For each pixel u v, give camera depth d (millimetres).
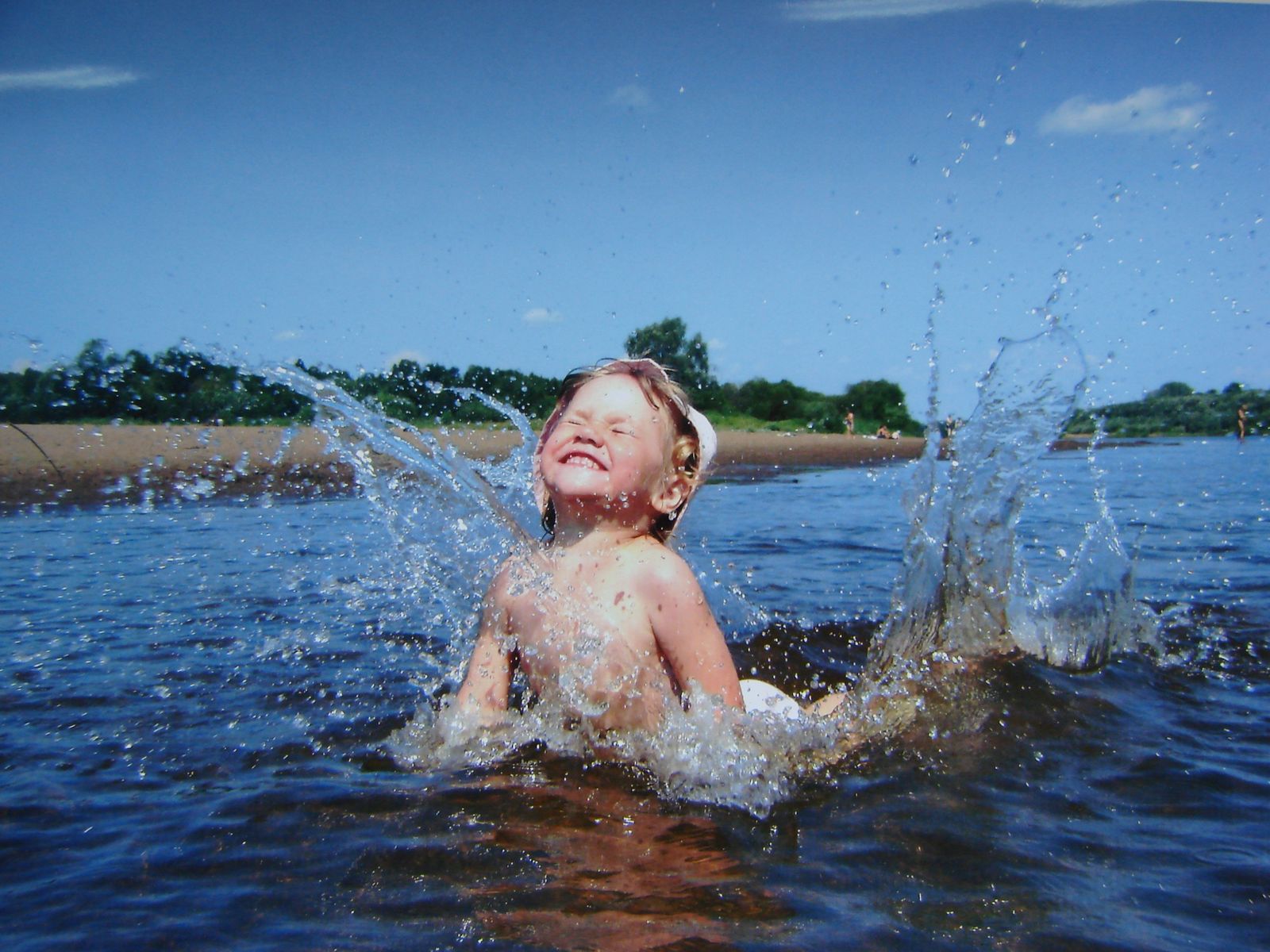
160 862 1718
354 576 4523
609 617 2492
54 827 1869
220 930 1484
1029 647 3162
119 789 2066
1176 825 1913
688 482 2852
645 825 1885
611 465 2592
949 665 2949
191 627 3574
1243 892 1625
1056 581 3867
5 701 2686
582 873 1670
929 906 1566
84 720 2541
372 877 1658
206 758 2262
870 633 3727
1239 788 2113
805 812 1970
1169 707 2721
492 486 3750
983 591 3273
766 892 1604
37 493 7320
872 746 2363
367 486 4082
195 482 8016
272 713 2613
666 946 1422
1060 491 8711
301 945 1434
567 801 1996
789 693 3062
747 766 2197
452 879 1647
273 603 3967
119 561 4930
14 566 4789
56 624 3607
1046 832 1874
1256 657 3223
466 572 3783
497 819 1907
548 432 2869
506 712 2529
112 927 1497
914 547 3359
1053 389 3590
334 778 2129
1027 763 2262
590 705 2445
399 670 3037
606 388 2686
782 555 5441
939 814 1960
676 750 2270
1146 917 1537
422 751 2314
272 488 7953
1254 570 4766
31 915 1538
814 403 22438
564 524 2668
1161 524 6500
